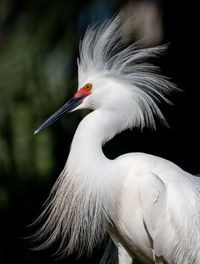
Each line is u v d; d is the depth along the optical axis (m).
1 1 12.69
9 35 12.49
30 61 11.96
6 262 12.62
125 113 7.58
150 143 12.55
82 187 7.38
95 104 7.64
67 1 12.19
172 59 12.61
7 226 12.61
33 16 12.33
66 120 11.98
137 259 8.38
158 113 7.77
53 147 11.95
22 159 11.85
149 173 7.41
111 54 7.78
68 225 7.66
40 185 12.11
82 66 7.76
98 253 11.18
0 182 12.19
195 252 7.45
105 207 7.49
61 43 12.04
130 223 7.59
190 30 12.70
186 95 12.66
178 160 12.57
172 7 12.55
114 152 12.18
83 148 7.38
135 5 12.15
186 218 7.36
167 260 7.56
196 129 12.66
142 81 7.73
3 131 11.91
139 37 12.09
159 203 7.31
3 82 11.94
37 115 11.88
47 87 11.91
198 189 7.59
